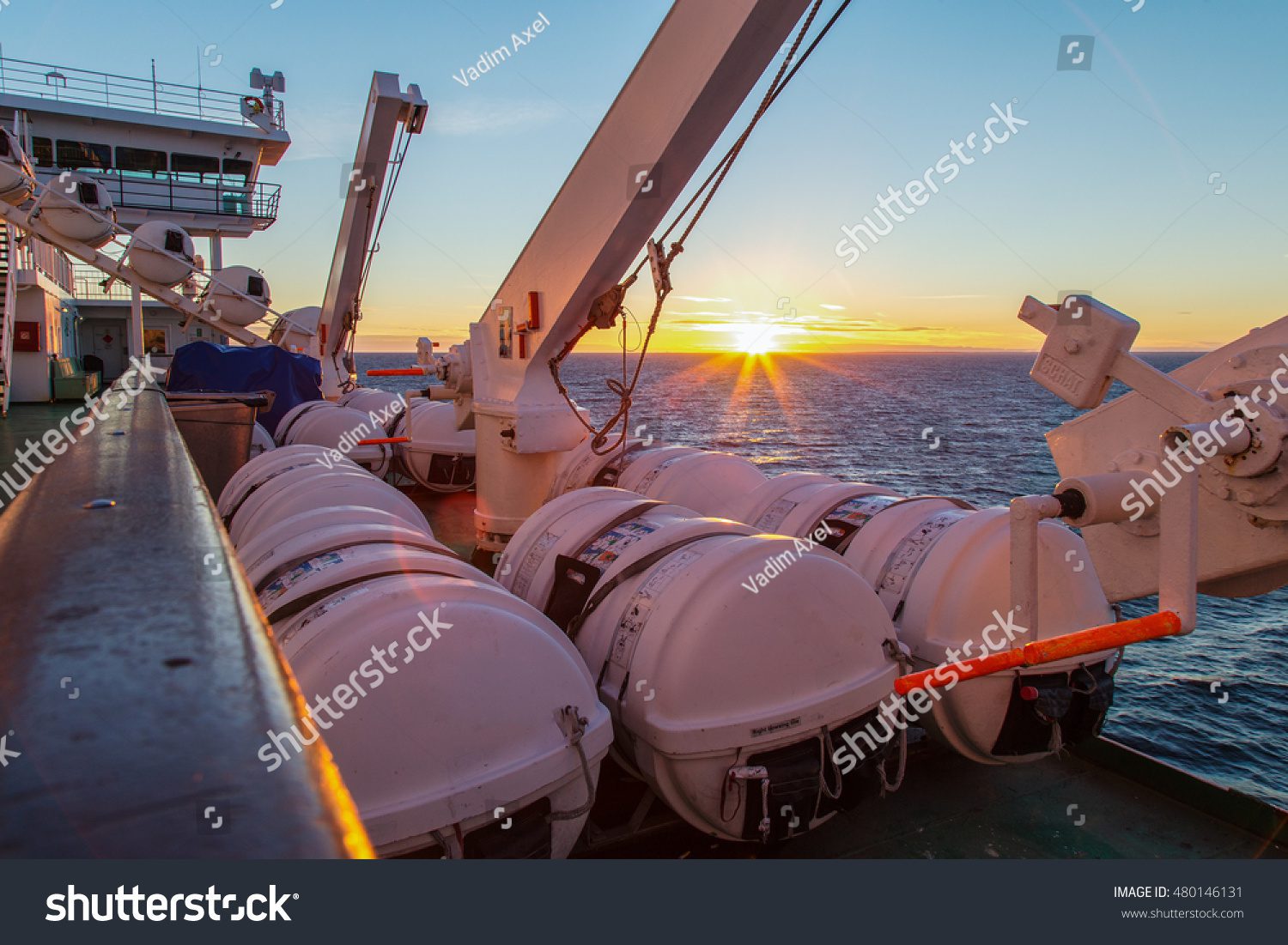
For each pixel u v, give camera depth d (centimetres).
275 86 2070
